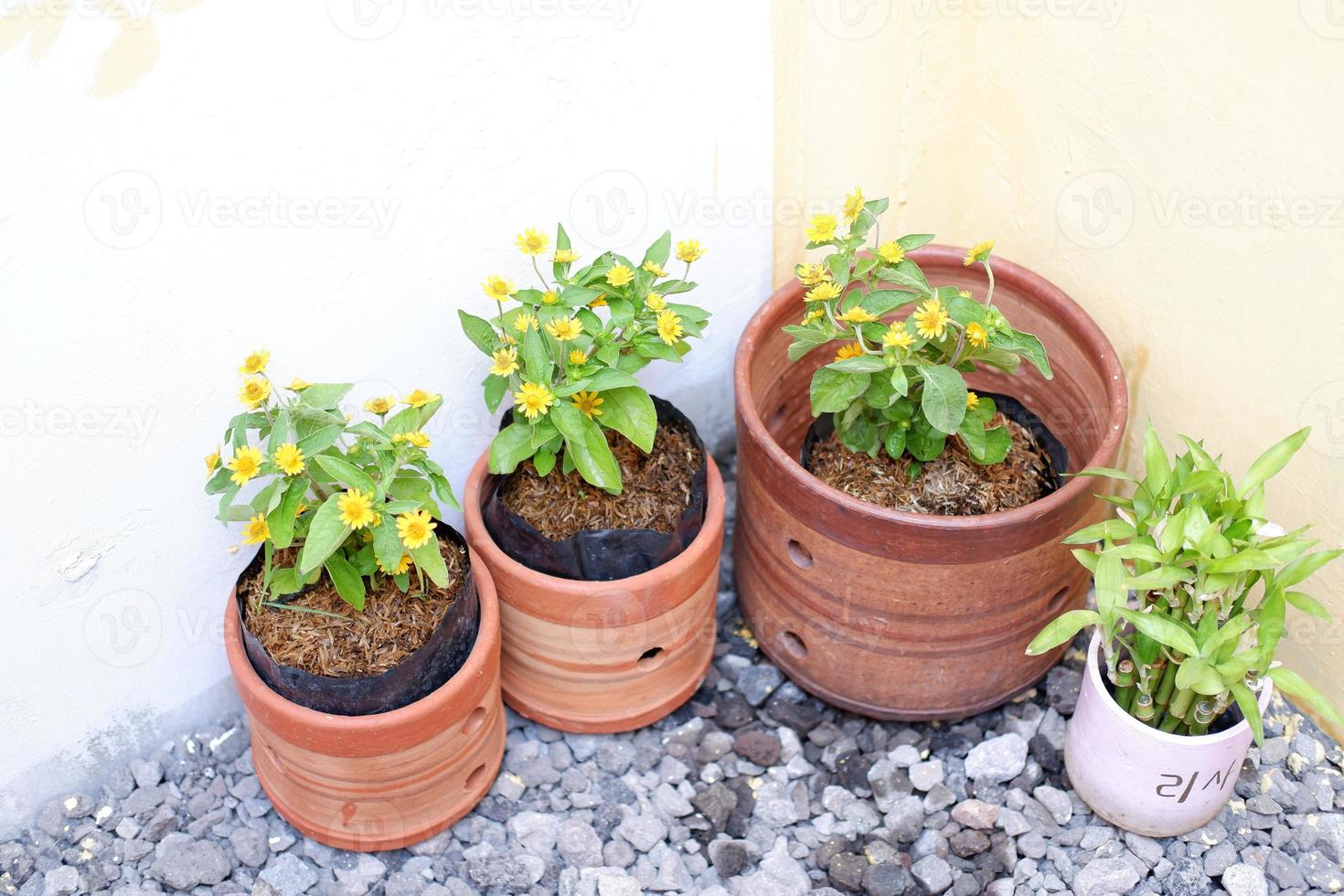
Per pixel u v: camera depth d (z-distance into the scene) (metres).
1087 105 1.77
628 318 1.60
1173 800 1.60
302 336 1.59
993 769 1.77
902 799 1.76
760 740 1.84
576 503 1.67
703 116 1.79
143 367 1.47
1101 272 1.89
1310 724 1.83
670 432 1.79
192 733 1.84
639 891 1.66
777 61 1.80
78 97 1.27
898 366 1.53
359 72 1.44
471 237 1.67
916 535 1.54
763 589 1.82
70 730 1.71
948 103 1.96
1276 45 1.47
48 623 1.58
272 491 1.44
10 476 1.44
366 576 1.59
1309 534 1.72
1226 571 1.39
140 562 1.63
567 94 1.63
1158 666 1.52
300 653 1.51
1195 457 1.58
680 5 1.65
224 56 1.33
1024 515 1.54
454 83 1.52
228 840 1.73
